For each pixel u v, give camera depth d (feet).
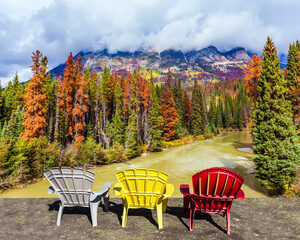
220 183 9.80
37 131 81.61
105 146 124.26
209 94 544.21
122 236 9.78
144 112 153.89
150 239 9.48
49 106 118.83
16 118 95.91
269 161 44.21
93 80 147.64
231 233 10.19
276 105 52.06
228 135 216.33
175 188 55.16
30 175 61.57
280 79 60.54
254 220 11.92
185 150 123.65
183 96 213.66
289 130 44.96
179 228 10.69
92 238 9.59
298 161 42.52
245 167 76.69
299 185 42.68
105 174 71.46
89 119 145.69
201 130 192.03
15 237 9.70
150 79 200.44
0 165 54.08
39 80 82.74
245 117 292.81
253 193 48.91
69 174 10.85
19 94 134.21
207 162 88.84
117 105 146.72
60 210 11.21
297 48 86.22
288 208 13.78
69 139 117.50
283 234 10.20
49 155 70.18
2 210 13.26
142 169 10.10
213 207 10.53
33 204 14.42
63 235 9.90
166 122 159.33
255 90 85.35
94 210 11.03
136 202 11.10
